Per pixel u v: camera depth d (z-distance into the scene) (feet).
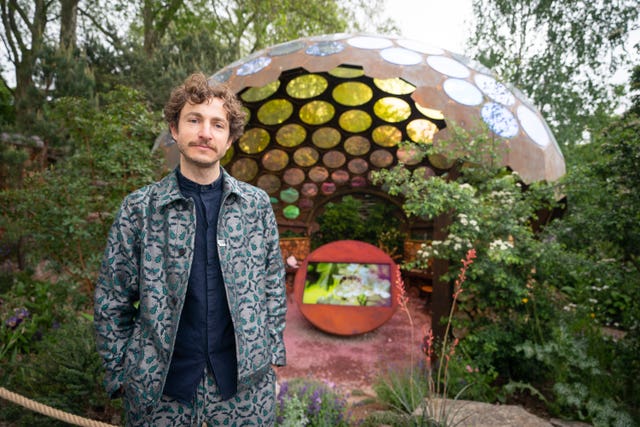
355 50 16.84
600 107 22.12
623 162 9.78
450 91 15.33
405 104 22.47
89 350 9.20
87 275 13.56
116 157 13.61
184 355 4.22
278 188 30.12
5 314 13.24
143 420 4.17
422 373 12.46
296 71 19.38
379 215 29.96
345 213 29.86
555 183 12.40
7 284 17.01
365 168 28.73
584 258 11.17
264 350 4.58
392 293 19.35
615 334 15.10
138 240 4.21
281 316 5.08
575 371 11.05
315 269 20.62
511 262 11.53
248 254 4.59
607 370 11.10
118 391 4.39
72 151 21.02
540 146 15.26
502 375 12.46
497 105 15.02
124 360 4.27
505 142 14.30
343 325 18.10
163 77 31.76
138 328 4.24
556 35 28.22
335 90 21.89
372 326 17.94
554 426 9.55
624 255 10.78
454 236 11.71
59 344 9.69
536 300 12.10
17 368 10.55
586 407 9.76
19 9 33.22
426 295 24.61
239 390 4.31
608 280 10.41
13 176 19.89
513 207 12.16
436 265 14.02
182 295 4.10
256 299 4.60
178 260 4.17
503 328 12.35
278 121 24.27
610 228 10.16
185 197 4.39
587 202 11.71
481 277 12.00
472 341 12.34
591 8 26.07
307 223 31.63
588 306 12.19
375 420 9.40
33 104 21.62
